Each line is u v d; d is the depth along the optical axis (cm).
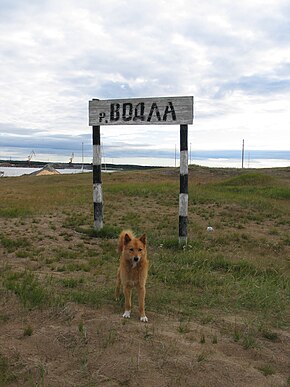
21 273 371
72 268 410
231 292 352
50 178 2452
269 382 203
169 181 1923
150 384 195
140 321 273
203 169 2542
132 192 1187
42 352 222
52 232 602
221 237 628
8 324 258
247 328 268
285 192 1281
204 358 219
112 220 746
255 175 1712
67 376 200
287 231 725
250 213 878
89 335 239
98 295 318
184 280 384
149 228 680
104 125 595
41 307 280
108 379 198
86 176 2491
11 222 664
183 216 552
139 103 573
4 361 211
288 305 326
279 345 248
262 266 476
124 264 284
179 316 289
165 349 226
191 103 544
